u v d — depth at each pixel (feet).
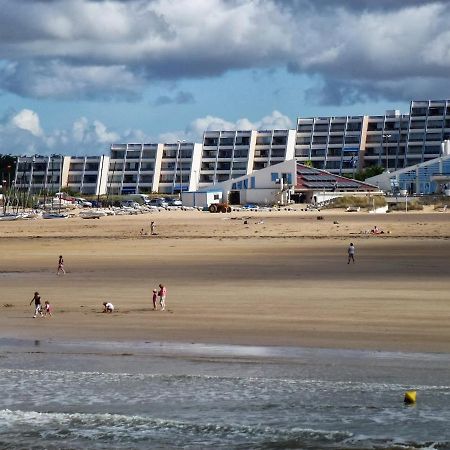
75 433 119.14
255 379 140.15
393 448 111.45
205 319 191.42
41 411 127.54
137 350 161.27
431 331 173.17
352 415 123.03
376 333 172.24
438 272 280.31
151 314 199.31
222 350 159.84
